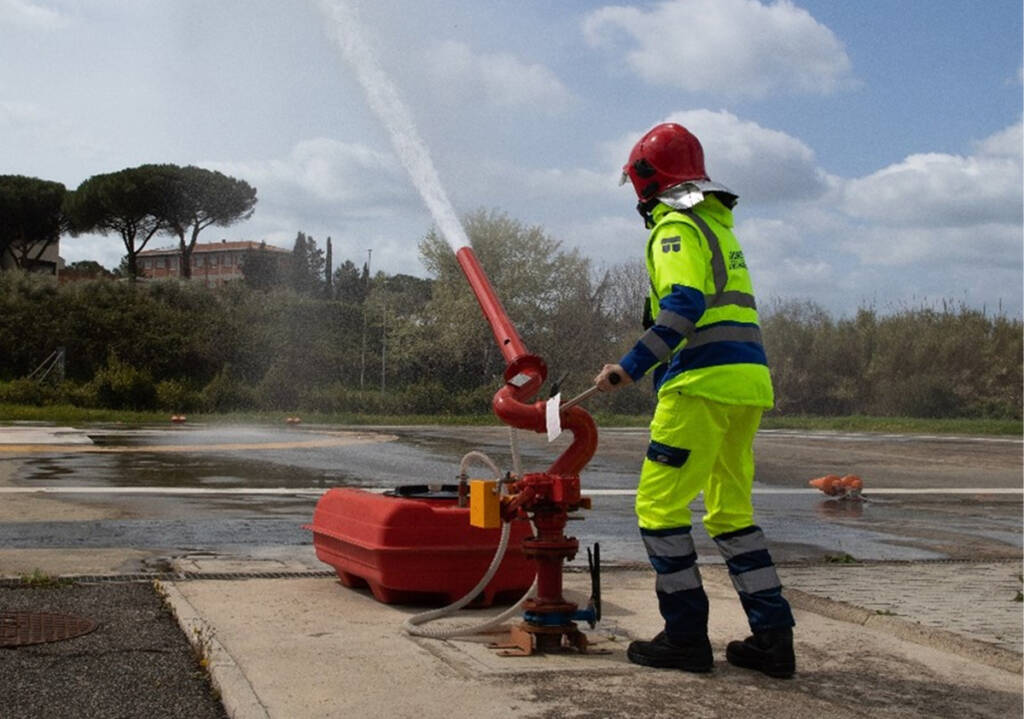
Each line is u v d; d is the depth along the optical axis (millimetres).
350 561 5418
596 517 9969
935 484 14953
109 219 57125
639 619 5105
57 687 3705
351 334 43000
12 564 6328
